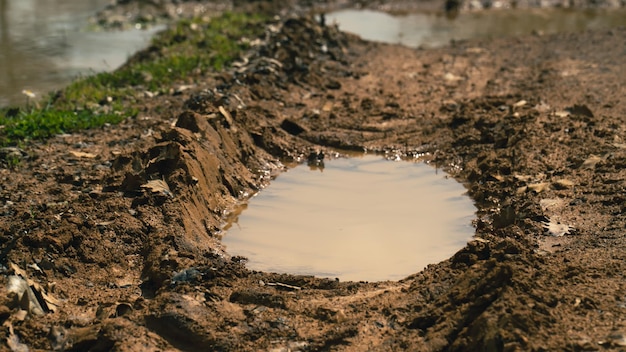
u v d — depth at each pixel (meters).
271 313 7.81
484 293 7.31
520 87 15.67
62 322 7.59
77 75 17.59
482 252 8.37
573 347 6.69
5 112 14.25
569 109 13.68
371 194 11.30
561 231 9.45
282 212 10.70
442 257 9.39
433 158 12.52
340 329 7.42
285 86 15.37
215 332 7.48
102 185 10.42
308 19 19.14
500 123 12.98
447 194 11.22
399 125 13.75
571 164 11.36
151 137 12.32
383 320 7.55
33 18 23.58
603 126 12.70
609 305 7.37
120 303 7.80
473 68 17.52
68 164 11.35
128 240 9.16
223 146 11.66
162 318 7.50
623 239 9.09
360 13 25.20
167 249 8.91
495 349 6.62
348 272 9.08
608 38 19.84
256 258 9.41
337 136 13.23
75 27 22.64
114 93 14.80
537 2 26.23
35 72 17.83
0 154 11.55
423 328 7.35
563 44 19.52
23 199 10.20
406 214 10.60
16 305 7.62
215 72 16.33
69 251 8.74
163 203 9.77
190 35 20.05
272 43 17.61
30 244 8.65
